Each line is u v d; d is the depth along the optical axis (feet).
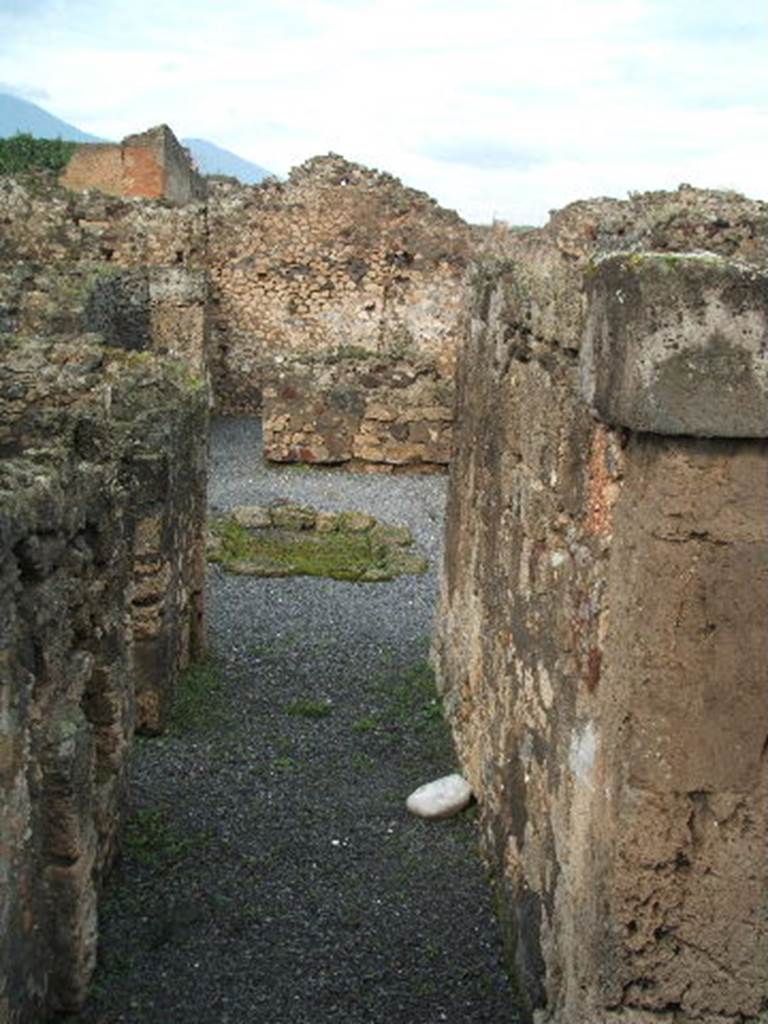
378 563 45.50
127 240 82.79
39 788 17.15
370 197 84.12
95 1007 18.37
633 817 14.40
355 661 34.76
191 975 19.31
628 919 14.70
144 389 32.89
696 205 51.31
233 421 80.64
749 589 13.83
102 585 20.89
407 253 85.15
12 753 15.67
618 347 13.80
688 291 13.10
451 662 29.76
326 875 22.57
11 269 60.03
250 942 20.30
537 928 17.95
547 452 18.16
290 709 30.68
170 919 20.80
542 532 18.47
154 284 70.28
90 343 35.01
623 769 14.43
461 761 27.04
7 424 28.25
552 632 17.63
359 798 25.89
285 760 27.61
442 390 63.41
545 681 18.02
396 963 19.83
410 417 63.67
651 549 13.85
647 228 50.96
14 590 15.56
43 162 109.50
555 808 17.17
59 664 17.93
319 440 64.03
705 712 14.11
